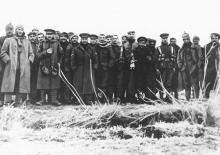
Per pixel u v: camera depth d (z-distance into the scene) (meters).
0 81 9.80
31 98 10.62
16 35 9.90
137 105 9.02
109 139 6.05
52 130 6.77
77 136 6.29
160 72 10.88
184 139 5.86
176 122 7.02
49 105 10.03
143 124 7.05
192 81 11.18
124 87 10.50
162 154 5.05
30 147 5.48
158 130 6.37
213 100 7.00
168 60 10.94
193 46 11.28
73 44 10.62
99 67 10.57
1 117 7.35
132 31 10.65
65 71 10.51
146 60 10.44
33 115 7.80
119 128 6.79
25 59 9.77
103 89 10.55
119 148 5.39
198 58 11.18
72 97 10.62
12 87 9.52
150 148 5.37
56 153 5.13
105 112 7.34
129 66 10.41
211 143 5.61
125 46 10.53
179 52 11.26
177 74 11.20
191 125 6.64
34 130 6.89
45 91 10.46
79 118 7.27
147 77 10.43
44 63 10.23
